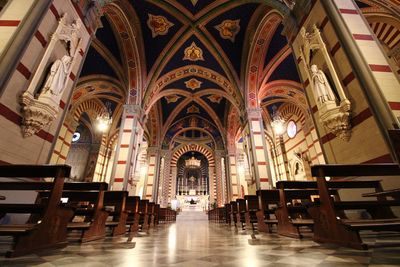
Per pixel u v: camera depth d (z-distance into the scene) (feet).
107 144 62.44
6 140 12.50
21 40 13.24
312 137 47.09
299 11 21.52
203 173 100.01
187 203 88.58
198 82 50.96
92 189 15.60
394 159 12.10
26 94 13.21
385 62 15.05
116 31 34.58
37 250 8.75
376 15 27.71
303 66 20.93
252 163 37.50
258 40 36.24
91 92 46.73
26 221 14.39
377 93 13.43
